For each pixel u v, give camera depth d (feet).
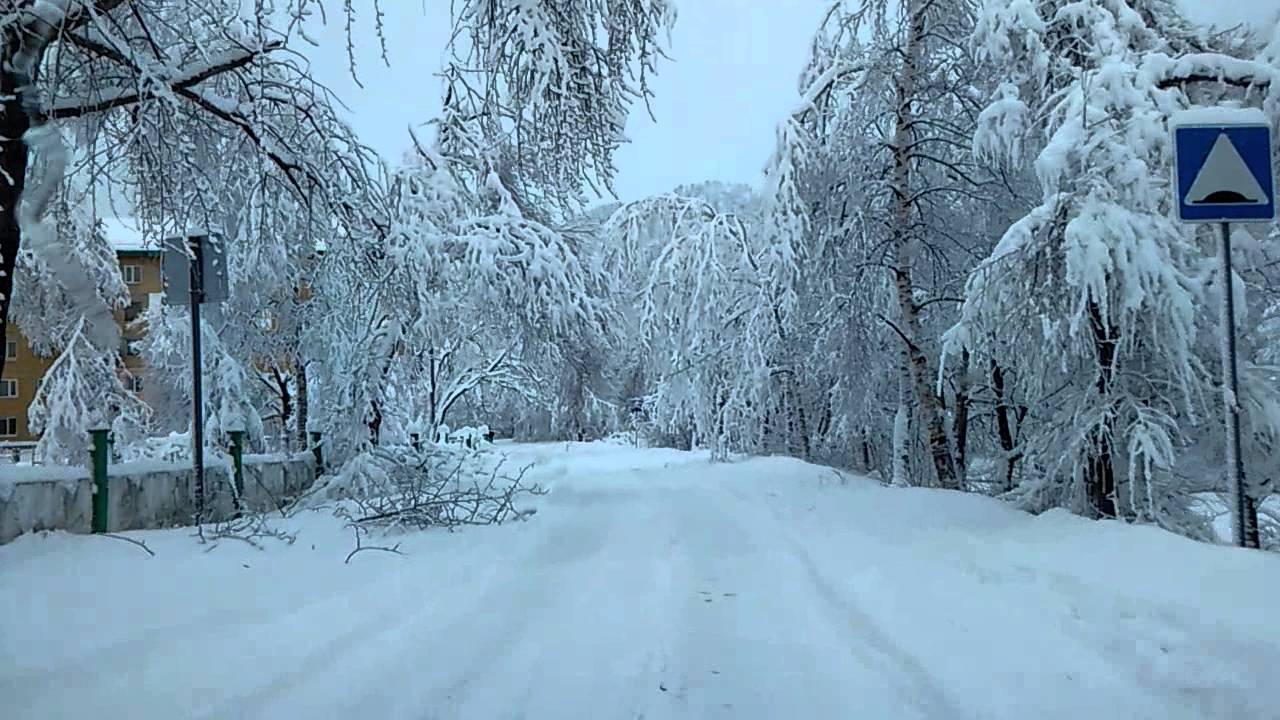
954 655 16.98
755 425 78.69
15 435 105.40
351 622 20.93
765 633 19.65
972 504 35.42
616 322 60.80
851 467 74.33
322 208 37.70
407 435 57.31
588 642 19.35
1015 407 50.80
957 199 52.03
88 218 36.78
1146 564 21.59
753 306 74.02
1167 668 15.33
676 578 25.93
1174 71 31.19
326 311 50.24
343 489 43.52
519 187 55.93
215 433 58.23
